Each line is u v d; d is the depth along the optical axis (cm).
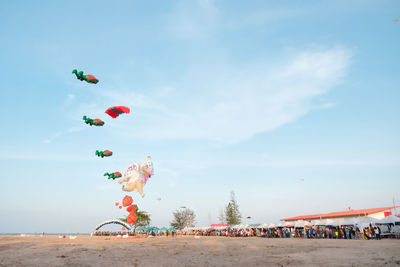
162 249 2159
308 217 5928
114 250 2008
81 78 1762
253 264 1520
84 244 2367
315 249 2136
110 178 3012
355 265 1362
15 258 1534
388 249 1911
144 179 3053
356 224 3572
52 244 2280
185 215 9631
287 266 1429
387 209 4769
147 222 7538
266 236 4734
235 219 8594
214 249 2212
